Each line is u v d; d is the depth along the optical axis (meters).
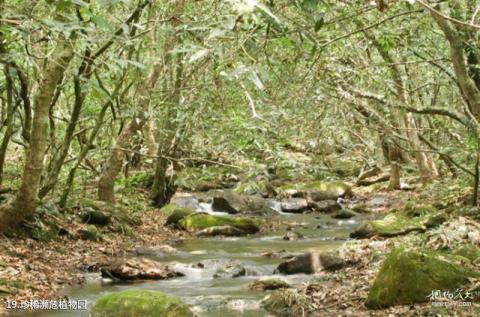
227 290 9.16
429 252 7.42
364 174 26.08
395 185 23.28
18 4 5.59
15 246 10.48
